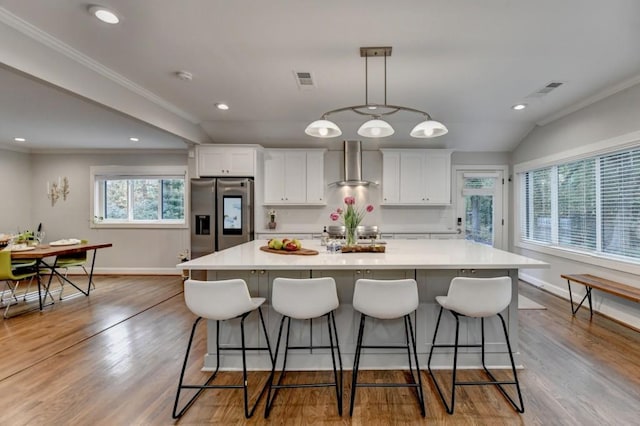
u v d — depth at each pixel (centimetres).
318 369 249
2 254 378
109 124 440
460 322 250
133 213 621
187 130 452
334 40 244
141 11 206
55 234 612
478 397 212
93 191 609
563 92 352
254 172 494
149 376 240
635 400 207
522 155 529
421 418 193
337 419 193
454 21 219
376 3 200
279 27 227
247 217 479
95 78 286
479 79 317
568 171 429
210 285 197
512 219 558
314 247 320
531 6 203
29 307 410
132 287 511
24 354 277
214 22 220
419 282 248
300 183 532
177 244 604
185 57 270
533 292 459
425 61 278
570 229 424
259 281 249
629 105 325
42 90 321
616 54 266
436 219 566
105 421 191
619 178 346
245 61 278
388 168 534
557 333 312
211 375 242
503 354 250
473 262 226
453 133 512
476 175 566
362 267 220
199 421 191
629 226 334
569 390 218
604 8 204
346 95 362
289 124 482
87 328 337
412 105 397
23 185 599
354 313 249
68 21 216
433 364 250
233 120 465
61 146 581
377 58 272
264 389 224
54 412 199
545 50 259
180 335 318
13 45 215
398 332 250
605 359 260
